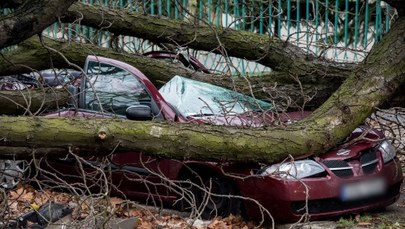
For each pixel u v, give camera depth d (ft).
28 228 20.88
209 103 27.20
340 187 24.39
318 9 43.73
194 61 33.04
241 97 27.89
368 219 25.17
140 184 26.91
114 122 21.12
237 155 22.68
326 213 24.41
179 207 26.94
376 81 26.27
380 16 43.37
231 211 25.14
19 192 27.09
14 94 27.81
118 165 25.11
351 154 25.09
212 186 25.48
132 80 27.07
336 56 44.27
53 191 28.32
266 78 30.37
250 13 39.11
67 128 20.33
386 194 25.86
